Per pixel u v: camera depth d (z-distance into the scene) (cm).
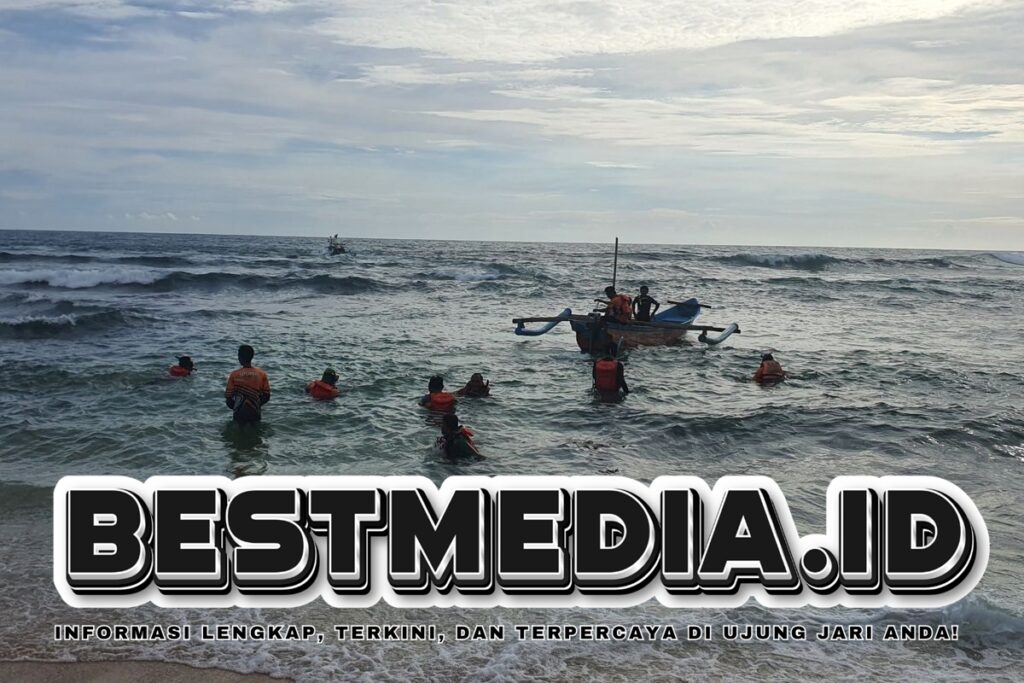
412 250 8900
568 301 3316
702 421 1202
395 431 1123
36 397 1312
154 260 5262
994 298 3759
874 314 3033
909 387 1525
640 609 606
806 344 2148
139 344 1894
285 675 517
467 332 2252
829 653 550
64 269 4241
